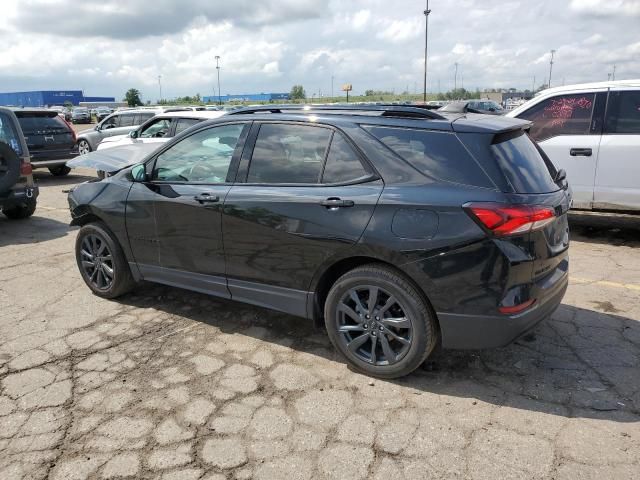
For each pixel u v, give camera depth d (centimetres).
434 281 305
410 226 308
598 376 341
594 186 648
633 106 624
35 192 845
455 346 313
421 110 338
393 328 333
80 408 317
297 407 315
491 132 311
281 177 366
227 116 406
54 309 469
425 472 258
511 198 295
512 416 301
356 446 279
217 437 288
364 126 341
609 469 256
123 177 461
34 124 1278
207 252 401
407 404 315
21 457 275
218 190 389
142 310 464
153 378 350
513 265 292
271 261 367
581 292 485
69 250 675
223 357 377
